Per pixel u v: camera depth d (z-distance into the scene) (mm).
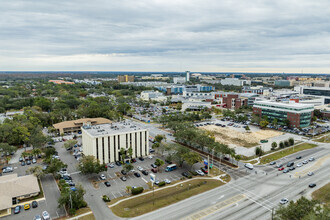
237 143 177625
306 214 70375
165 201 96688
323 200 97188
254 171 127562
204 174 123625
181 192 104312
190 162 122500
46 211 87125
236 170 129000
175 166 130625
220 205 93750
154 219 84562
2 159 143125
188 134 162250
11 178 108375
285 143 167375
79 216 86312
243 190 106188
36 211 89938
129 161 139625
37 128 180625
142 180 116500
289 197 99750
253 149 164000
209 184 112062
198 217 85688
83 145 152625
